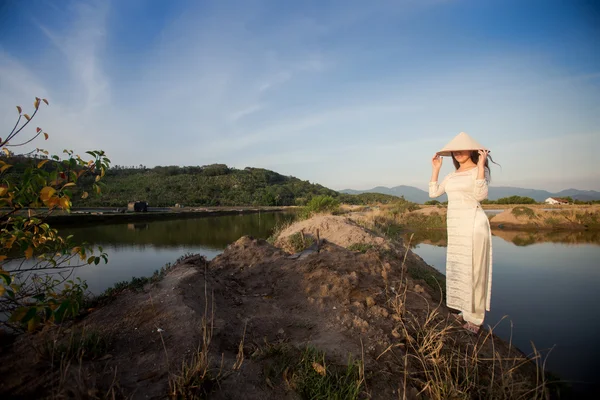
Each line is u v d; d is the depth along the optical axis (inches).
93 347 97.7
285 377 100.0
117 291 160.1
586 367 139.5
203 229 813.9
